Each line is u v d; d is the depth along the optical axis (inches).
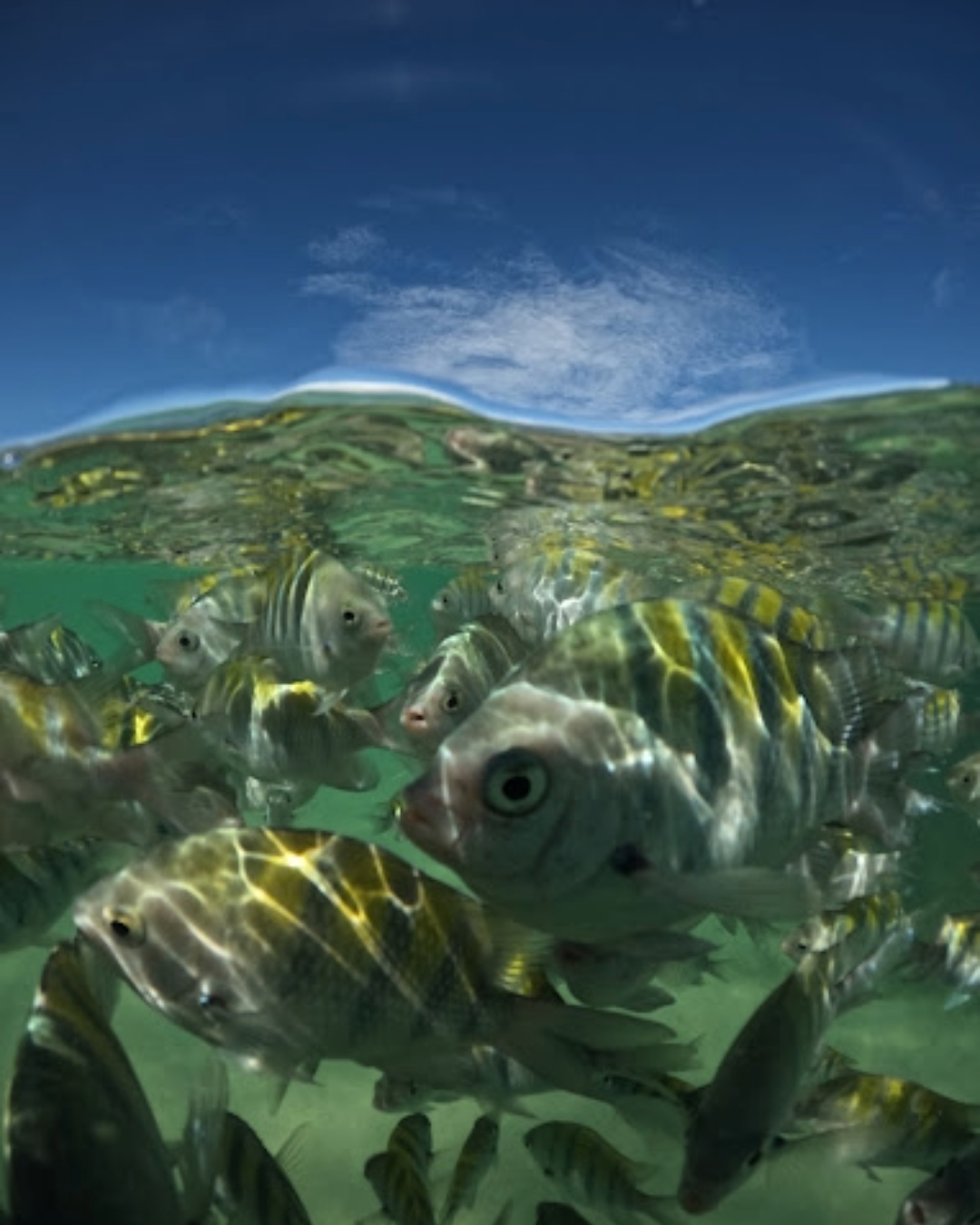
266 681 18.5
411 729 16.2
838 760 11.0
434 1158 16.0
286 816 22.4
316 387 26.2
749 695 10.3
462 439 30.0
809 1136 14.6
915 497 34.0
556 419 27.7
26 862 14.7
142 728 18.9
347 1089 26.4
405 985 10.6
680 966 15.3
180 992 10.5
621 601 23.2
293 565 21.3
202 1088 11.3
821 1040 11.8
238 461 32.8
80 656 23.3
